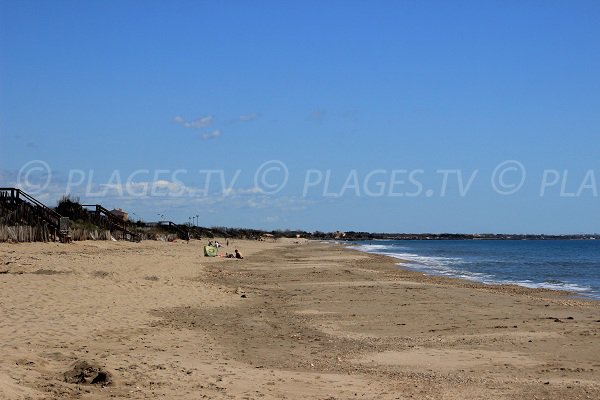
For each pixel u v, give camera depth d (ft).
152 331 47.67
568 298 84.64
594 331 49.98
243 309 64.34
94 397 27.27
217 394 29.12
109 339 43.21
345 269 139.33
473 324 55.11
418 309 66.03
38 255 111.04
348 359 40.14
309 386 31.89
